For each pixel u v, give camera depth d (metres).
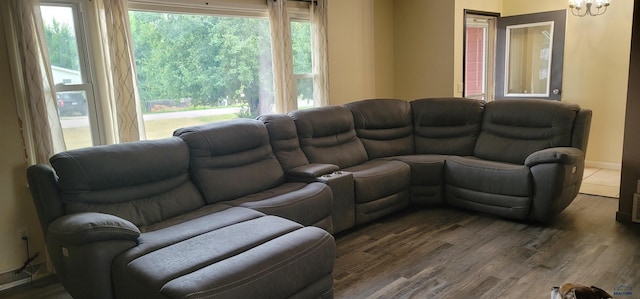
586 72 5.32
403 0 5.65
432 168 4.12
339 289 2.64
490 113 4.39
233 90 4.26
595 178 4.97
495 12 5.83
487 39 6.05
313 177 3.43
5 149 2.85
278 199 3.02
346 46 5.16
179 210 2.92
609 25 5.06
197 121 4.04
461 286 2.62
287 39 4.39
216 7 3.97
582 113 3.79
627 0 4.89
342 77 5.17
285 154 3.69
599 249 3.08
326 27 4.75
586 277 2.67
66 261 2.24
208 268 1.96
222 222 2.58
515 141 4.11
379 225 3.80
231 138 3.27
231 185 3.18
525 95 5.83
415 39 5.61
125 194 2.71
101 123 3.31
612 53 5.09
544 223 3.67
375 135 4.57
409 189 4.16
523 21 5.63
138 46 3.56
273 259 2.07
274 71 4.39
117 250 2.19
